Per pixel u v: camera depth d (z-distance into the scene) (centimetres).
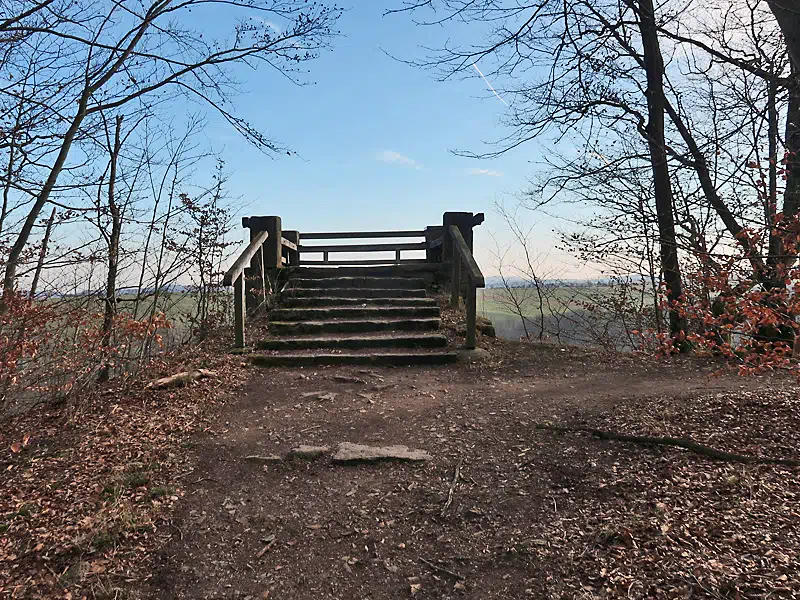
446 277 973
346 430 458
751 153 652
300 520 319
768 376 575
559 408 486
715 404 467
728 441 384
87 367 520
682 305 444
